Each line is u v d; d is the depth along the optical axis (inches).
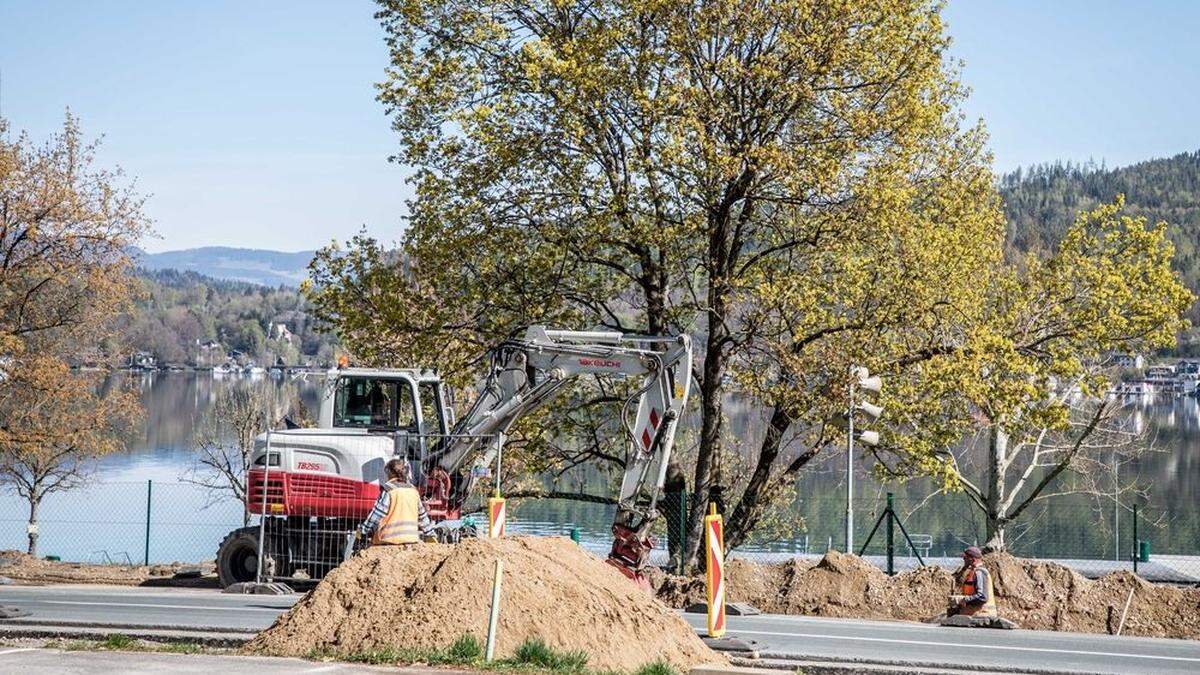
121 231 1959.9
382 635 649.0
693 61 1385.3
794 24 1369.3
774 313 1451.8
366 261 1557.6
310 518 1090.1
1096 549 2369.6
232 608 935.7
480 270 1508.4
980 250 1617.9
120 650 641.0
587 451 1648.6
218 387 6948.8
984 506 1940.2
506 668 595.5
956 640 892.6
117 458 3506.4
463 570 674.2
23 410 1929.1
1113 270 1626.5
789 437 1635.1
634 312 1658.5
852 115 1369.3
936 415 1531.7
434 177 1471.5
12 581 1197.7
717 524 797.2
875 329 1427.2
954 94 1552.7
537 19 1483.8
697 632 822.5
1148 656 836.6
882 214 1382.9
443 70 1437.0
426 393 1206.3
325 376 1130.7
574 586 686.5
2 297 1924.2
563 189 1441.9
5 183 1873.8
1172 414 5698.8
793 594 1113.4
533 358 1069.8
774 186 1440.7
